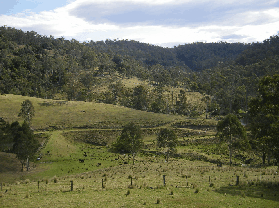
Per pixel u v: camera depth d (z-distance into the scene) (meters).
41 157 79.06
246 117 124.94
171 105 184.38
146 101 176.75
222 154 78.56
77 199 22.52
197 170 42.06
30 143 66.56
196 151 83.56
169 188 26.62
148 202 21.11
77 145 96.38
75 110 131.25
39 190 26.88
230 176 33.97
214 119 132.75
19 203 21.48
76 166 70.88
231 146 64.44
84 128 111.44
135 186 27.55
